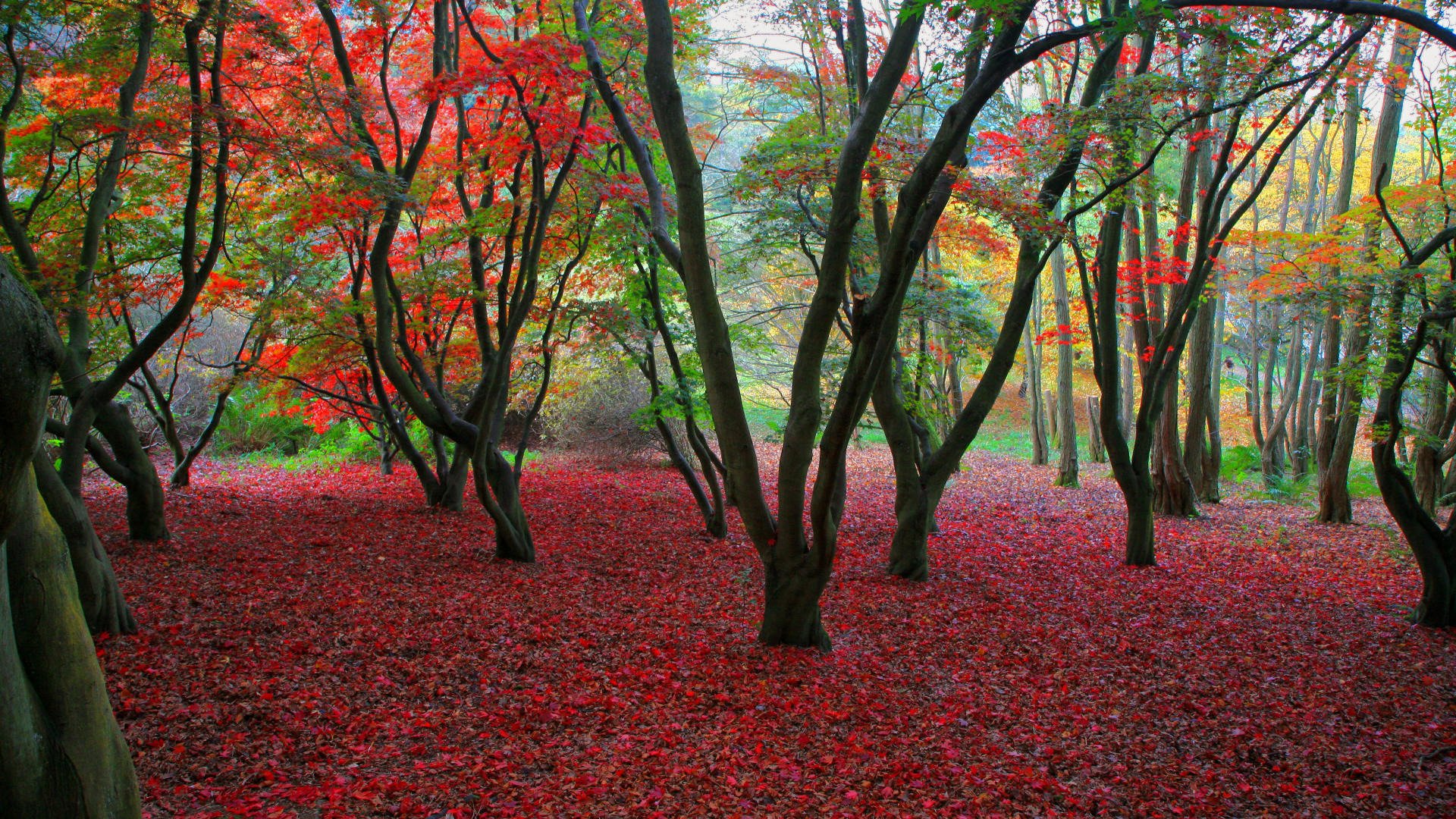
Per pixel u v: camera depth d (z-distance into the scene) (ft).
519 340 44.91
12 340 7.05
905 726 18.30
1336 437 46.55
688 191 19.62
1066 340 47.44
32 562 8.13
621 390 61.31
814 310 19.84
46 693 8.08
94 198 25.85
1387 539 41.14
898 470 31.78
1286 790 16.15
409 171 30.14
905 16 16.42
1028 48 16.58
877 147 25.62
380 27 29.78
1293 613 28.37
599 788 14.69
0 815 7.52
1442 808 15.60
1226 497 58.13
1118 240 32.96
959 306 35.99
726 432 21.48
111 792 8.54
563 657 21.04
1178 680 21.88
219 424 62.49
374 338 36.63
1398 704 20.54
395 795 14.07
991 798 15.29
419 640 21.53
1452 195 29.35
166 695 17.16
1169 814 15.14
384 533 34.27
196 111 22.99
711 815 14.08
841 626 25.35
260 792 13.91
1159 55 40.16
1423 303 27.27
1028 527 44.21
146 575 25.53
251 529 33.24
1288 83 24.27
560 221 32.14
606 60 29.19
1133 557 35.22
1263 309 68.90
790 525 21.80
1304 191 79.66
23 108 28.45
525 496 46.68
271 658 19.53
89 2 23.44
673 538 37.14
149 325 59.41
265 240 35.37
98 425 28.66
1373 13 15.61
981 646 24.00
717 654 21.85
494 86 25.85
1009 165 30.83
